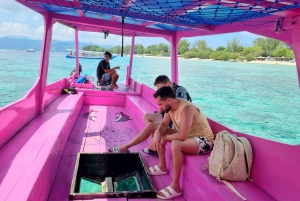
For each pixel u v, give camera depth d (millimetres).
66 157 3420
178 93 3254
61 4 2842
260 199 2109
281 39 2268
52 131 3223
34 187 1940
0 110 2561
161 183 2982
